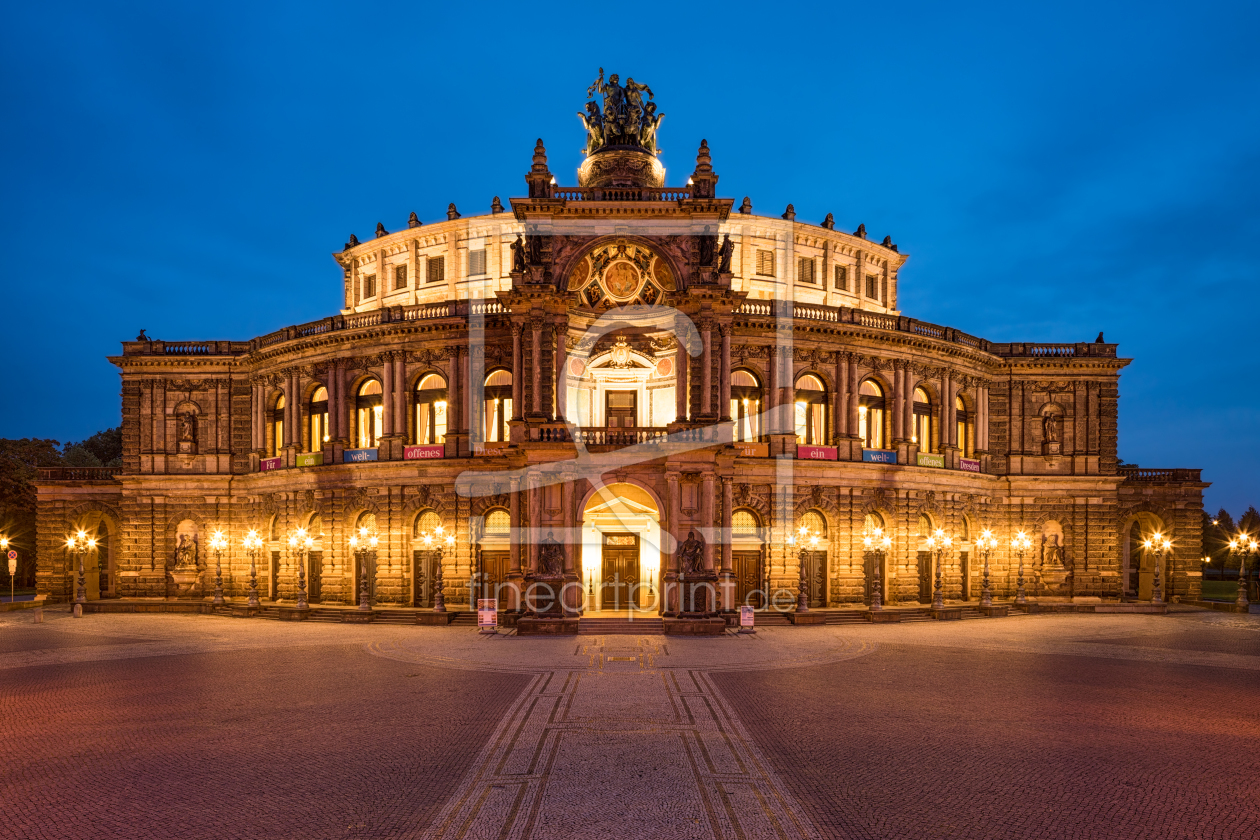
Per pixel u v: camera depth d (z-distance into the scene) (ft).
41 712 84.89
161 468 204.64
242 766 65.67
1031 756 68.59
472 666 111.14
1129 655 123.44
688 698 90.22
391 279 220.84
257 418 202.80
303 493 191.11
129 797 58.90
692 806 56.44
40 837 52.06
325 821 53.93
